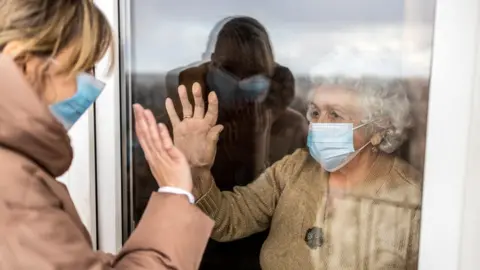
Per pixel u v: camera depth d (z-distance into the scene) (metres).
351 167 1.20
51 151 0.70
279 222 1.29
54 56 0.73
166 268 0.80
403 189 1.17
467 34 1.05
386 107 1.15
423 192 1.12
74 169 1.20
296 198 1.27
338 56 1.17
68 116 0.82
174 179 0.92
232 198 1.31
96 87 0.83
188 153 1.28
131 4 1.21
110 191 1.22
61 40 0.72
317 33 1.19
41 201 0.68
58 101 0.78
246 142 1.29
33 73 0.73
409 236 1.17
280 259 1.28
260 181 1.30
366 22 1.15
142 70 1.24
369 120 1.16
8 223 0.65
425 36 1.11
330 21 1.18
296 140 1.27
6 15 0.70
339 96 1.17
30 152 0.68
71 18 0.73
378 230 1.19
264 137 1.28
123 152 1.23
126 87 1.22
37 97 0.67
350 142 1.17
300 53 1.21
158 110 1.26
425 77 1.12
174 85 1.25
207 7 1.22
